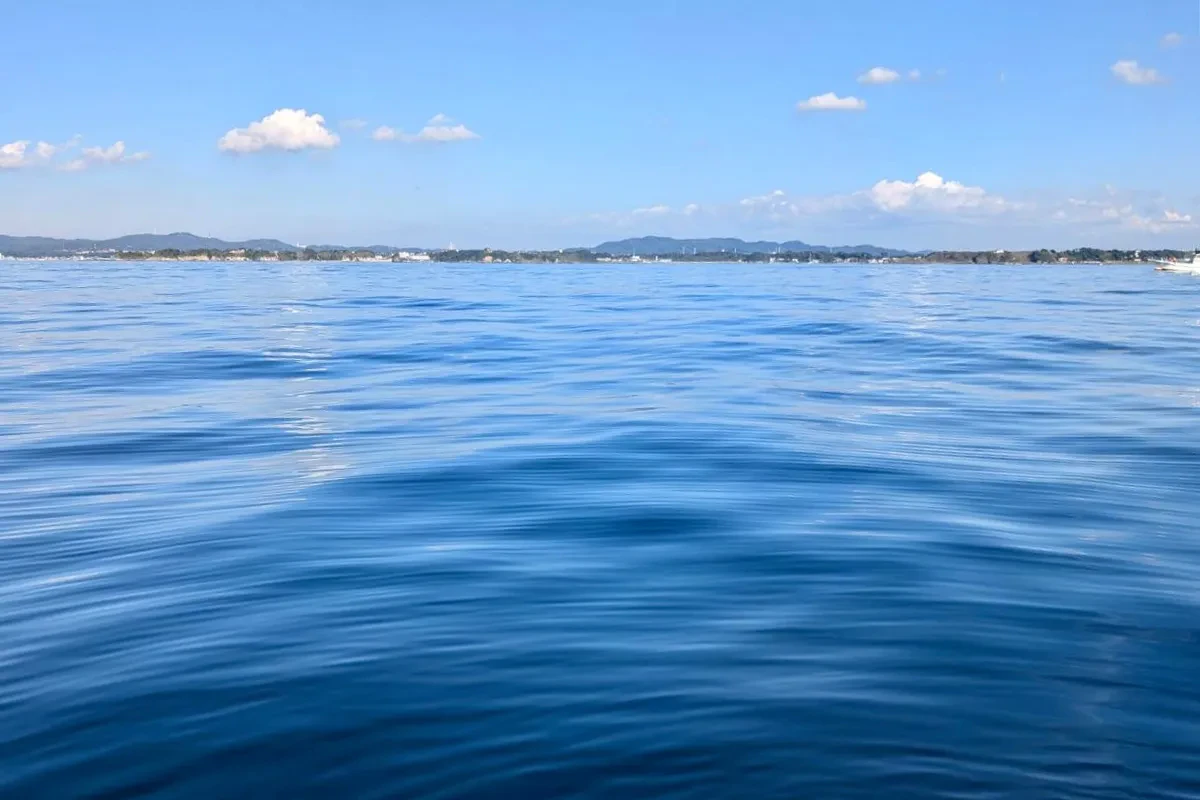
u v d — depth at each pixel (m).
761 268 185.62
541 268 173.88
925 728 5.37
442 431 15.27
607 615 7.09
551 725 5.38
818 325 38.03
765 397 18.92
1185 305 54.50
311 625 6.93
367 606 7.31
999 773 4.94
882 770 4.95
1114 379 22.08
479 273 128.50
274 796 4.75
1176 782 4.89
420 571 8.17
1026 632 6.80
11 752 5.20
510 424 15.87
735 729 5.33
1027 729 5.38
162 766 5.03
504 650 6.42
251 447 14.16
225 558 8.66
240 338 32.09
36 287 73.56
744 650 6.42
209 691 5.86
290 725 5.41
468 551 8.78
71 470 12.74
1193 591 7.81
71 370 23.36
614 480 11.77
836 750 5.13
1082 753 5.14
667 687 5.84
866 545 8.98
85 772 4.99
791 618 7.04
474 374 22.69
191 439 14.83
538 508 10.40
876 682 5.93
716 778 4.87
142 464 13.09
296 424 16.06
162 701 5.74
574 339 31.91
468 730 5.34
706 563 8.40
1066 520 10.06
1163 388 20.61
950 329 36.38
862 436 14.91
